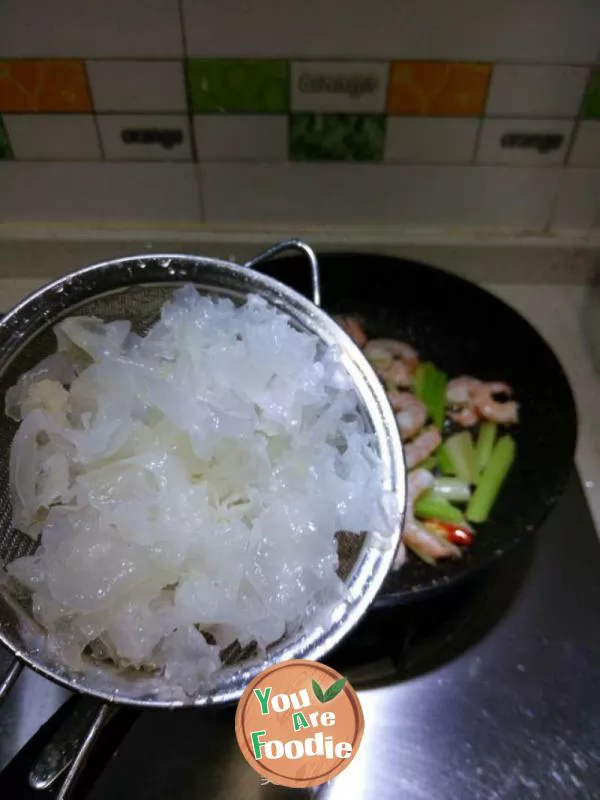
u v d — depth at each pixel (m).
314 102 0.48
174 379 0.36
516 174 0.52
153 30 0.44
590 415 0.53
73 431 0.35
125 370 0.36
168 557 0.32
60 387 0.36
